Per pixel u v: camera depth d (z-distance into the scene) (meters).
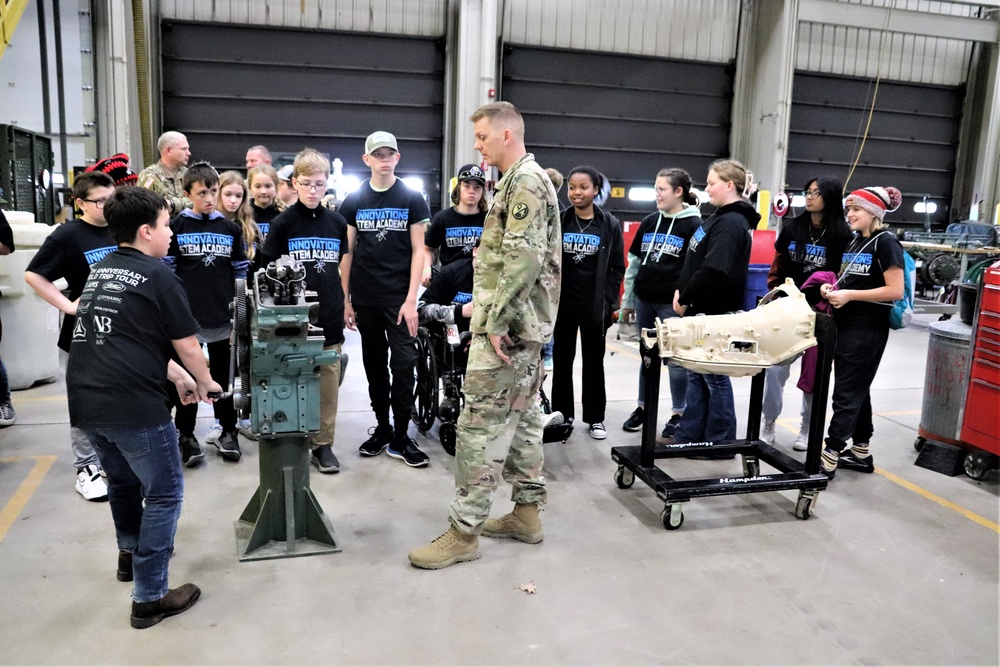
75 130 8.12
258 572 2.31
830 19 10.31
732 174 3.13
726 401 3.38
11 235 3.62
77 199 2.69
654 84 10.45
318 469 3.21
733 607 2.17
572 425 3.66
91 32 8.06
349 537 2.58
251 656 1.87
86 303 1.87
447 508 2.85
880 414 4.37
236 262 3.23
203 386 2.03
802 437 3.66
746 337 2.77
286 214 3.04
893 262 2.97
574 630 2.03
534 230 2.13
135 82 8.54
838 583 2.34
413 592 2.21
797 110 10.89
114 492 2.09
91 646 1.90
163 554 1.99
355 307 3.28
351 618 2.06
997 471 3.40
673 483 2.72
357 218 3.22
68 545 2.46
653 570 2.39
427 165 9.95
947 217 11.84
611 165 10.50
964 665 1.92
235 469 3.19
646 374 2.86
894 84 11.19
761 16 10.46
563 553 2.50
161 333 1.91
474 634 1.99
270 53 9.16
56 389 4.45
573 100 10.18
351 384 4.81
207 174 3.01
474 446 2.32
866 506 2.97
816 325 2.77
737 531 2.71
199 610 2.08
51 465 3.18
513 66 9.88
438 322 3.46
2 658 1.84
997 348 3.08
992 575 2.41
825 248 3.28
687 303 3.18
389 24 9.45
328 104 9.46
